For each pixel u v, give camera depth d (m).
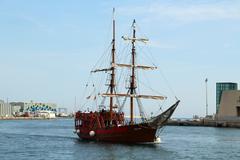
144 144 115.62
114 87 128.25
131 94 125.75
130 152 99.31
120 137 117.62
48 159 89.19
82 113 134.00
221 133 189.38
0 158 90.38
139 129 114.00
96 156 93.25
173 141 137.50
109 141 120.75
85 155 95.06
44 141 136.50
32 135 172.38
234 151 107.06
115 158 90.19
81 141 131.12
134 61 126.75
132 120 124.81
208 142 135.62
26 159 89.00
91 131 126.00
